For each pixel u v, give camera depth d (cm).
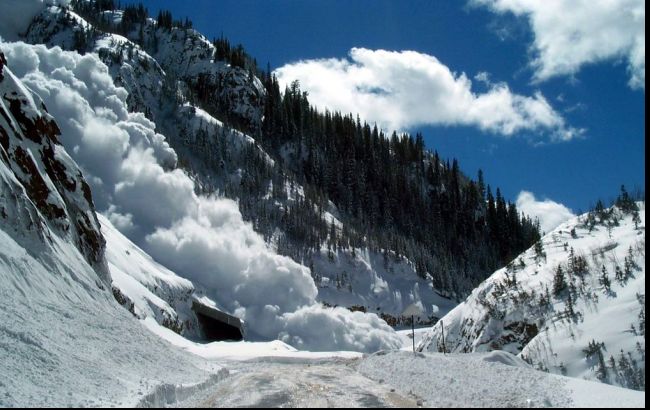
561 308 3153
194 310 5884
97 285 2783
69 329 1905
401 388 1639
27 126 3328
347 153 12975
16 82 3362
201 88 13038
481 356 2273
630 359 2467
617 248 3419
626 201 4081
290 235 9119
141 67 11269
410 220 12350
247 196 9525
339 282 8556
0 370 1371
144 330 2447
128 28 15050
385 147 14125
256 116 12950
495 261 12269
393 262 9625
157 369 1934
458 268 11181
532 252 4094
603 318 2825
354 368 2283
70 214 3409
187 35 14300
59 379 1454
